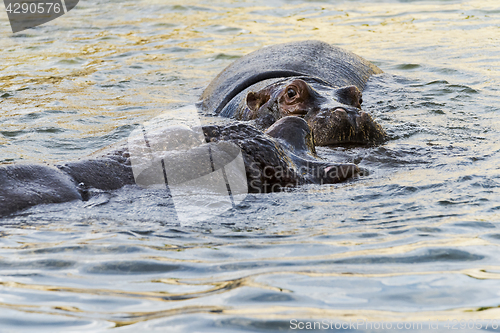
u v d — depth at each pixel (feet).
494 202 58.49
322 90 101.55
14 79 152.15
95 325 36.22
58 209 52.90
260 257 46.44
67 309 38.27
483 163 74.02
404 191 63.16
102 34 210.38
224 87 124.77
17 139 98.07
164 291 40.73
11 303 39.06
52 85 145.18
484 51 166.81
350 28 212.23
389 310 37.83
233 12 241.35
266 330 35.55
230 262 45.47
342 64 132.67
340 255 46.57
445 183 65.10
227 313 37.47
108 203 54.90
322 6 250.37
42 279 42.50
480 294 39.75
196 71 161.79
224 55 178.60
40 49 190.08
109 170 58.23
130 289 41.09
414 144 85.81
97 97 133.59
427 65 154.81
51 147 93.25
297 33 206.49
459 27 202.80
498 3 237.04
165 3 257.34
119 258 45.93
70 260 45.50
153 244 48.91
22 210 51.83
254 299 39.32
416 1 252.42
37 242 48.47
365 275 42.83
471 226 52.19
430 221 53.88
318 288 40.86
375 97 122.93
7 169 54.29
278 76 118.83
